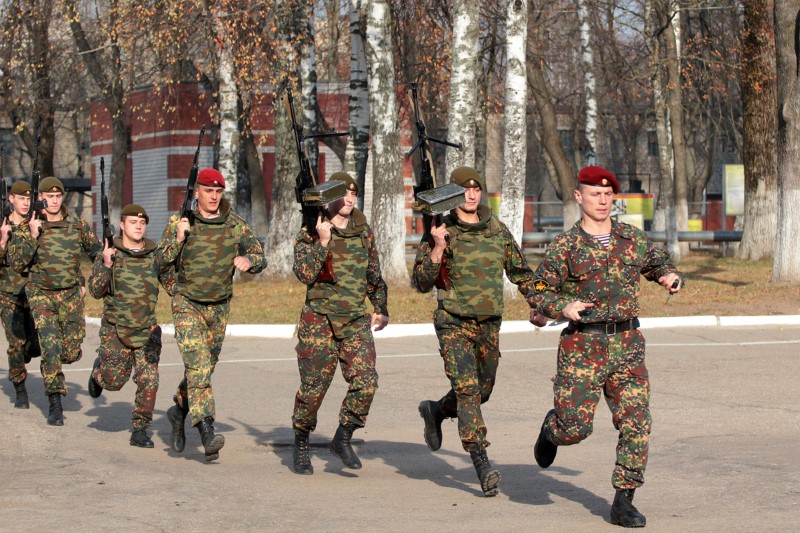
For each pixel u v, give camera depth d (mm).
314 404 9195
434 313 8477
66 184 63656
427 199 8078
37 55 40312
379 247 28109
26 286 12070
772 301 24156
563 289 7590
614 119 65438
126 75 38562
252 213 40406
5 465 9648
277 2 29156
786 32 26250
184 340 9625
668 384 14352
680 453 10086
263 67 30344
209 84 36875
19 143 67000
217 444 9367
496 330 8422
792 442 10531
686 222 43656
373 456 10344
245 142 37375
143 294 10938
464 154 24406
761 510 7766
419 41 34969
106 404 13484
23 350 12852
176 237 9586
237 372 16219
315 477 9273
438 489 8742
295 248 8969
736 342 18656
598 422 12031
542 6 40594
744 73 37531
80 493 8484
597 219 7555
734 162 76562
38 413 12719
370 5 27516
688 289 27797
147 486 8789
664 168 38688
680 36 42688
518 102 24406
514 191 24500
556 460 9969
